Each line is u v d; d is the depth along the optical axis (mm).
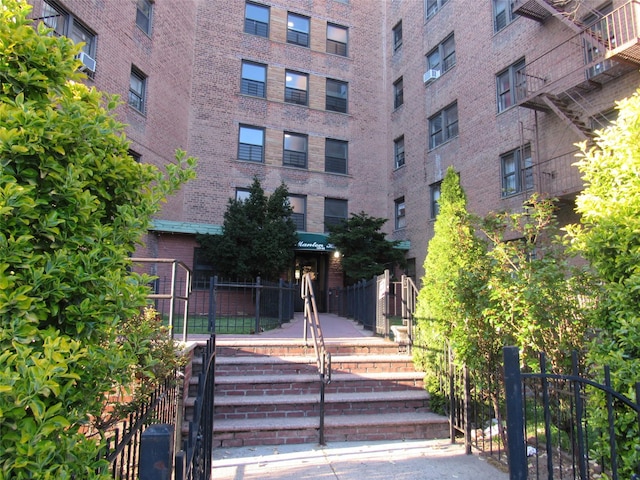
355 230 16859
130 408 3236
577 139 11875
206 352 3436
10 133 1804
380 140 22312
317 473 4336
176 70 16781
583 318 4152
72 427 1960
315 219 20156
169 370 4094
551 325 4191
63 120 2088
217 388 5809
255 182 16156
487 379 4840
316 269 19609
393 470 4418
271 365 6340
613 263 3357
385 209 21828
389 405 5836
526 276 4375
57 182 2025
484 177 15672
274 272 15492
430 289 6148
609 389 2623
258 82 19969
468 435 4891
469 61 16828
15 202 1730
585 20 12141
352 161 21406
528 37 14039
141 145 14297
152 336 3889
